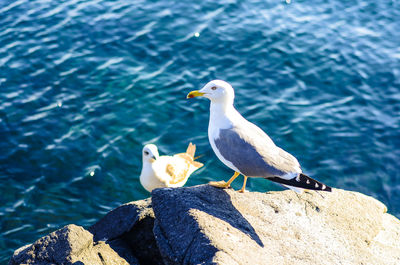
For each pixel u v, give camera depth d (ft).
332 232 21.98
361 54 49.44
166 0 56.54
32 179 36.88
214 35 51.34
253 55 48.93
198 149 39.58
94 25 52.47
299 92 44.93
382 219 24.11
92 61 47.83
